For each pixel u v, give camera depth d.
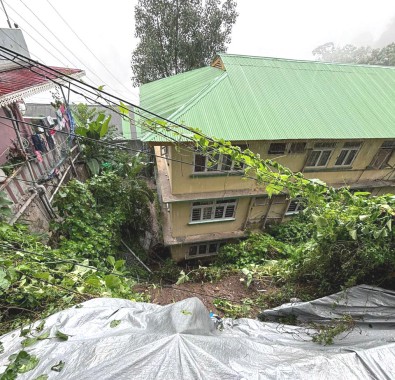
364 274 3.54
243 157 3.87
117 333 1.99
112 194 8.10
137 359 1.55
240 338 2.50
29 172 5.64
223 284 5.73
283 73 7.86
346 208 3.65
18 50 7.27
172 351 1.63
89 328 2.16
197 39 15.93
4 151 5.70
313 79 7.96
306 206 4.20
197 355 1.65
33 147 6.16
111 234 6.98
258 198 8.58
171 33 15.52
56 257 4.09
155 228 10.86
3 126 5.87
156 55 16.03
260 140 6.34
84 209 6.44
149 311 2.50
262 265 6.56
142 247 9.73
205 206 8.38
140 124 3.78
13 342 2.04
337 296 3.55
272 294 4.79
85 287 3.53
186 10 14.73
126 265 7.50
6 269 3.00
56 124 7.27
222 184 7.79
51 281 3.34
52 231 5.94
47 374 1.53
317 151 7.73
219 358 1.74
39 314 2.96
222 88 6.96
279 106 7.01
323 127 6.89
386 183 9.21
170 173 7.49
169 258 9.71
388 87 8.33
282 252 7.58
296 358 2.07
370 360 1.93
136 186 9.52
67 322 2.22
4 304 3.01
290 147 7.29
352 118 7.28
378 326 3.12
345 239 3.65
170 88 8.88
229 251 8.18
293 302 4.27
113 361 1.55
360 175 8.89
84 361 1.60
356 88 8.08
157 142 5.51
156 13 14.96
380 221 3.18
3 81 5.38
